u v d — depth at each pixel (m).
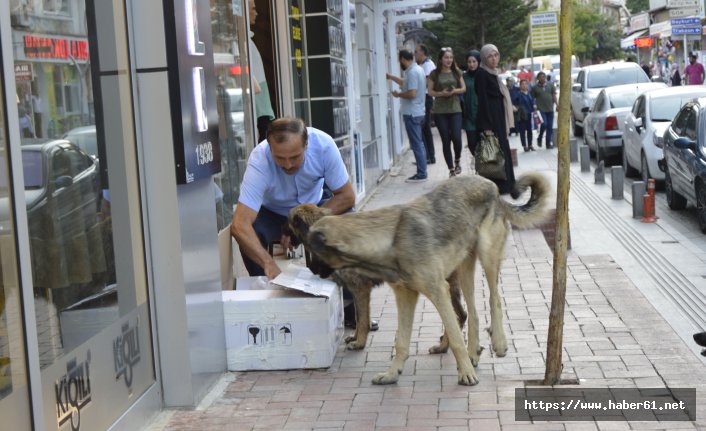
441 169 20.20
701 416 5.32
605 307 7.96
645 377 6.06
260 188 6.99
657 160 16.52
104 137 5.23
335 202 7.15
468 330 6.50
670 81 50.00
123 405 5.29
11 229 4.12
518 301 8.33
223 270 7.57
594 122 21.80
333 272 6.09
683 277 9.64
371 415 5.56
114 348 5.20
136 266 5.57
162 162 5.69
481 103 13.75
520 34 60.75
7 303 4.07
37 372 4.26
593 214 14.21
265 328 6.53
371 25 18.53
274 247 9.20
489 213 6.31
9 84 4.12
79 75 4.94
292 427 5.43
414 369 6.48
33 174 4.39
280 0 10.62
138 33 5.62
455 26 58.25
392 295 8.88
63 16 4.79
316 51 12.09
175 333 5.82
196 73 5.92
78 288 4.79
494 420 5.38
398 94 17.94
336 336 6.85
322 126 12.22
